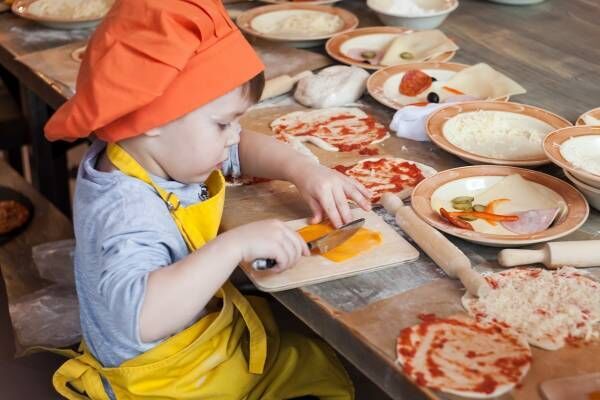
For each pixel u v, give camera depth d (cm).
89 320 121
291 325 146
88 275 113
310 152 136
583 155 122
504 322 95
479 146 135
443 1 194
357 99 158
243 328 125
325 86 156
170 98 104
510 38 184
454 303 99
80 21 191
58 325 150
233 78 107
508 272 105
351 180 123
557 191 119
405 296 101
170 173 114
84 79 104
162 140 110
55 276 162
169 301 101
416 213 115
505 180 123
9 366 139
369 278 105
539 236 108
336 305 100
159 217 110
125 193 110
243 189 129
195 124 108
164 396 117
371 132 145
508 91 153
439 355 90
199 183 119
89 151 119
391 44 174
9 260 168
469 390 85
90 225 111
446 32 188
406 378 88
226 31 108
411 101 153
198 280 102
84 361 125
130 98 101
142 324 101
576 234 113
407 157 136
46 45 188
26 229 177
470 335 93
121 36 103
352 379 155
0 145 231
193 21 103
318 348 133
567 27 190
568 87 159
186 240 115
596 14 199
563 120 141
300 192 123
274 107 156
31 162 233
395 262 107
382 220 117
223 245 104
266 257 104
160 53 101
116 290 102
